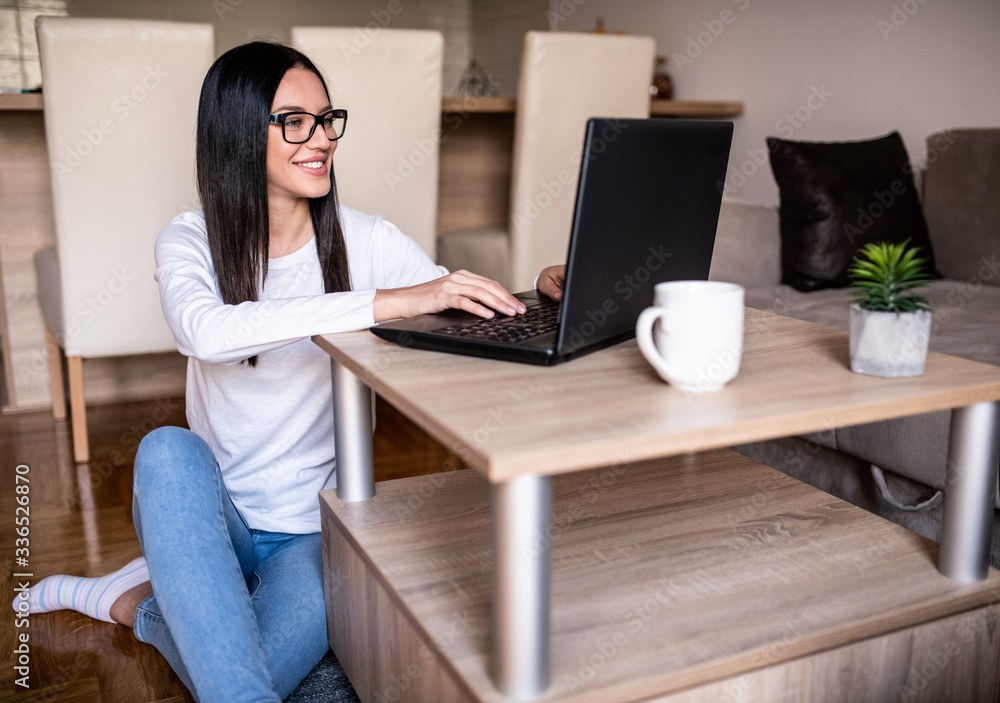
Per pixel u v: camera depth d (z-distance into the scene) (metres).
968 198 2.00
